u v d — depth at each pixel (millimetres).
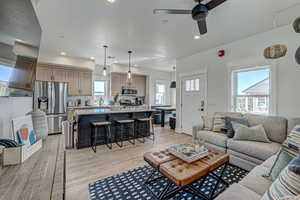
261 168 1602
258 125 2600
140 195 1809
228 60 3645
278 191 877
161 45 3781
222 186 1986
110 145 3730
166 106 7738
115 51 4328
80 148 3512
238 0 2012
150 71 7309
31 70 1296
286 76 2721
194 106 4551
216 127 3082
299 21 1457
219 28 2836
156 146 3658
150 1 2039
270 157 1885
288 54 2693
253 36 3172
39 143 1258
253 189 1251
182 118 4988
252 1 2035
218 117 3213
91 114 3539
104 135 3855
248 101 3336
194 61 4547
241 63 3365
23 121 1167
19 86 1125
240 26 2766
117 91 6586
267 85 3039
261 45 3045
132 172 2352
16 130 1061
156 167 1711
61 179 812
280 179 947
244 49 3328
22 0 1021
